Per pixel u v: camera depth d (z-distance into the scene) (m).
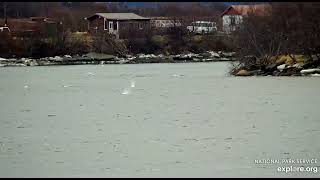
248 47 85.19
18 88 68.25
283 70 78.44
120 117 39.84
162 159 26.16
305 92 54.81
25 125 36.84
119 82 74.88
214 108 43.84
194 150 27.84
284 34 87.31
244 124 35.38
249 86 63.00
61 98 54.91
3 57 134.50
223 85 65.44
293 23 100.94
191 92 57.88
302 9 106.75
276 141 29.66
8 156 27.19
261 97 51.16
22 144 30.09
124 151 27.95
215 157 26.31
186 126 35.06
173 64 125.62
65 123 37.44
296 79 70.75
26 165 25.44
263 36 85.88
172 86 66.19
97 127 35.41
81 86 69.44
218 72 92.06
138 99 52.06
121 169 24.53
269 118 37.75
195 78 78.75
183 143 29.61
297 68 78.12
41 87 69.06
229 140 30.19
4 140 31.31
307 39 82.75
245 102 47.50
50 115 41.81
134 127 35.12
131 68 111.94
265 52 84.94
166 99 51.44
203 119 37.94
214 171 23.97
